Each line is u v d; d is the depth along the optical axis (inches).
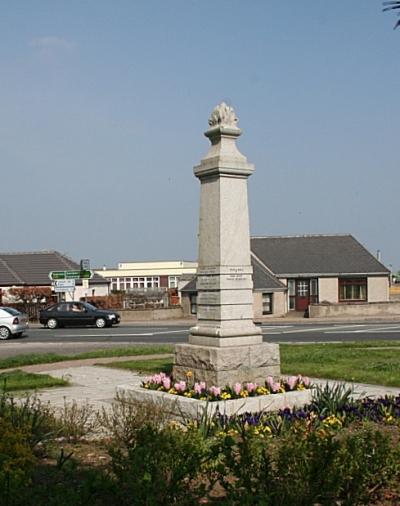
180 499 227.8
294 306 1974.7
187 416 396.8
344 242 2102.6
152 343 1089.4
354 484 240.8
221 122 469.4
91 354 860.0
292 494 223.1
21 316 1331.2
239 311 461.7
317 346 922.1
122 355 852.0
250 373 454.3
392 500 252.1
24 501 221.5
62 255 2390.5
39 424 339.9
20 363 788.6
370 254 2060.8
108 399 518.6
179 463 235.9
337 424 369.4
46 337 1307.8
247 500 213.6
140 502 217.6
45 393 555.2
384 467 251.0
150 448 241.0
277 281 1902.1
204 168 467.5
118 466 252.4
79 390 571.5
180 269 3334.2
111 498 235.5
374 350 840.3
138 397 447.8
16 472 235.6
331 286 1974.7
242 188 466.6
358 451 247.3
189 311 1886.1
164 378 464.4
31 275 2226.9
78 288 2340.1
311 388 453.7
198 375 458.0
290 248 2058.3
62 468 295.1
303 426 311.6
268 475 233.8
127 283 3321.9
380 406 419.2
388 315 1836.9
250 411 410.3
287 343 1014.4
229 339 452.4
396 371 634.8
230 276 458.3
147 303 2084.2
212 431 341.7
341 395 430.6
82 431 358.6
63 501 219.3
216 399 417.4
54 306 1609.3
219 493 259.9
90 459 315.6
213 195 464.4
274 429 356.2
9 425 276.7
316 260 2011.6
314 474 228.7
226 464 241.9
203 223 473.1
